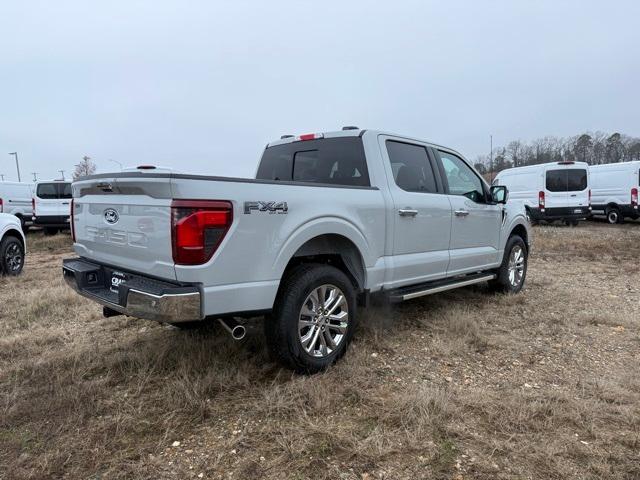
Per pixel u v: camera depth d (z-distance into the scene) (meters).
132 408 3.06
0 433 2.80
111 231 3.44
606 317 5.04
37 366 3.75
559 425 2.89
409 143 4.70
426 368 3.74
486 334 4.55
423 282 4.74
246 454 2.60
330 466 2.49
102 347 4.16
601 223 18.48
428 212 4.60
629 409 3.07
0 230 7.74
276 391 3.19
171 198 2.88
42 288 6.81
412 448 2.64
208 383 3.28
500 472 2.44
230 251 3.01
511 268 6.18
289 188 3.39
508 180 18.36
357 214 3.84
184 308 2.86
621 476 2.41
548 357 4.01
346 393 3.24
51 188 14.95
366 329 4.54
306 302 3.50
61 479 2.40
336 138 4.47
